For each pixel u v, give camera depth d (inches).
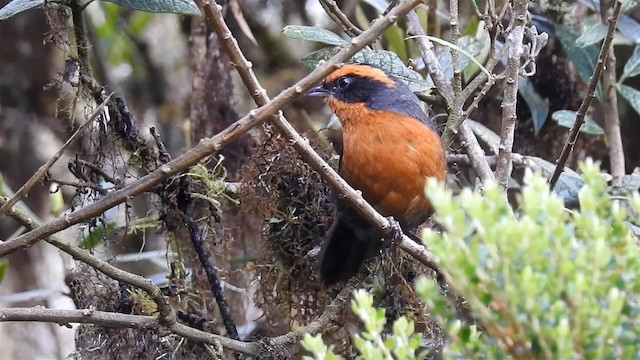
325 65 241.0
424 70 456.1
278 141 365.7
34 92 563.8
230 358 369.7
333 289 375.9
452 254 149.6
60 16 347.9
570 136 325.1
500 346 156.5
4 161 561.3
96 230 365.1
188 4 338.3
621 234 161.0
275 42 601.9
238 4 506.9
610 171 443.8
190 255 379.2
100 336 336.5
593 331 145.7
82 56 344.8
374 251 354.0
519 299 145.3
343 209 343.3
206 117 466.0
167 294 355.6
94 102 369.7
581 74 405.1
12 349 508.4
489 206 154.3
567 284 146.3
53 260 532.1
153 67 587.5
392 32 431.8
